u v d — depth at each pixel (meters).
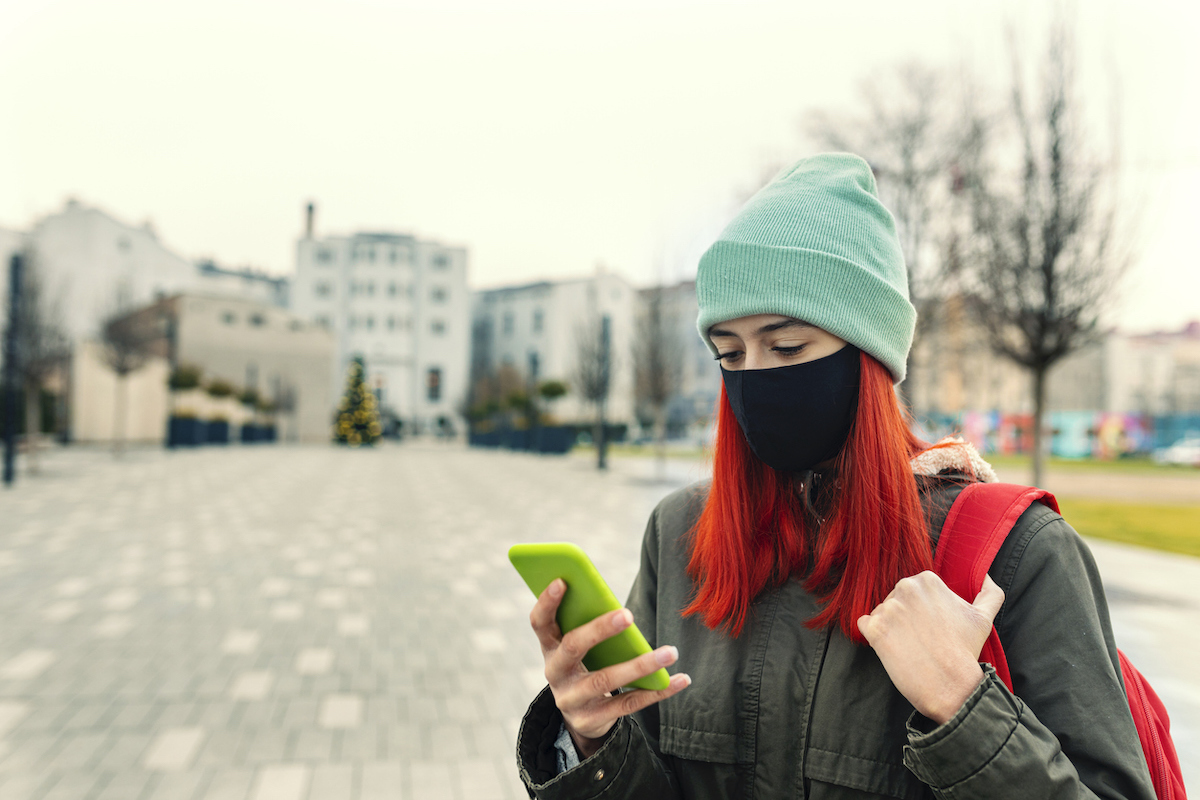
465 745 3.33
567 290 58.75
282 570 6.98
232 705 3.74
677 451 36.53
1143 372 63.09
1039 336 7.51
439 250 59.16
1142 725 0.84
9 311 14.30
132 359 25.03
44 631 4.96
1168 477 22.30
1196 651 4.68
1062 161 7.19
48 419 32.25
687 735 0.93
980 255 8.07
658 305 20.59
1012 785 0.68
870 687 0.84
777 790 0.86
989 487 0.90
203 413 37.12
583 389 27.19
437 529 9.66
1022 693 0.78
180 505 11.87
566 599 0.80
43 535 8.77
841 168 1.00
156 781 2.96
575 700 0.79
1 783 2.93
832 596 0.89
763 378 0.92
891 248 0.96
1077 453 41.59
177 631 4.98
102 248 44.66
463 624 5.24
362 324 57.19
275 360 44.12
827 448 0.94
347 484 16.41
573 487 16.17
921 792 0.79
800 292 0.88
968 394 49.62
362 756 3.21
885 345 0.90
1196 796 3.01
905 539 0.85
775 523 0.98
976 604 0.77
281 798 2.85
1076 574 0.82
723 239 0.94
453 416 58.59
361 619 5.34
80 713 3.61
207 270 62.41
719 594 0.96
